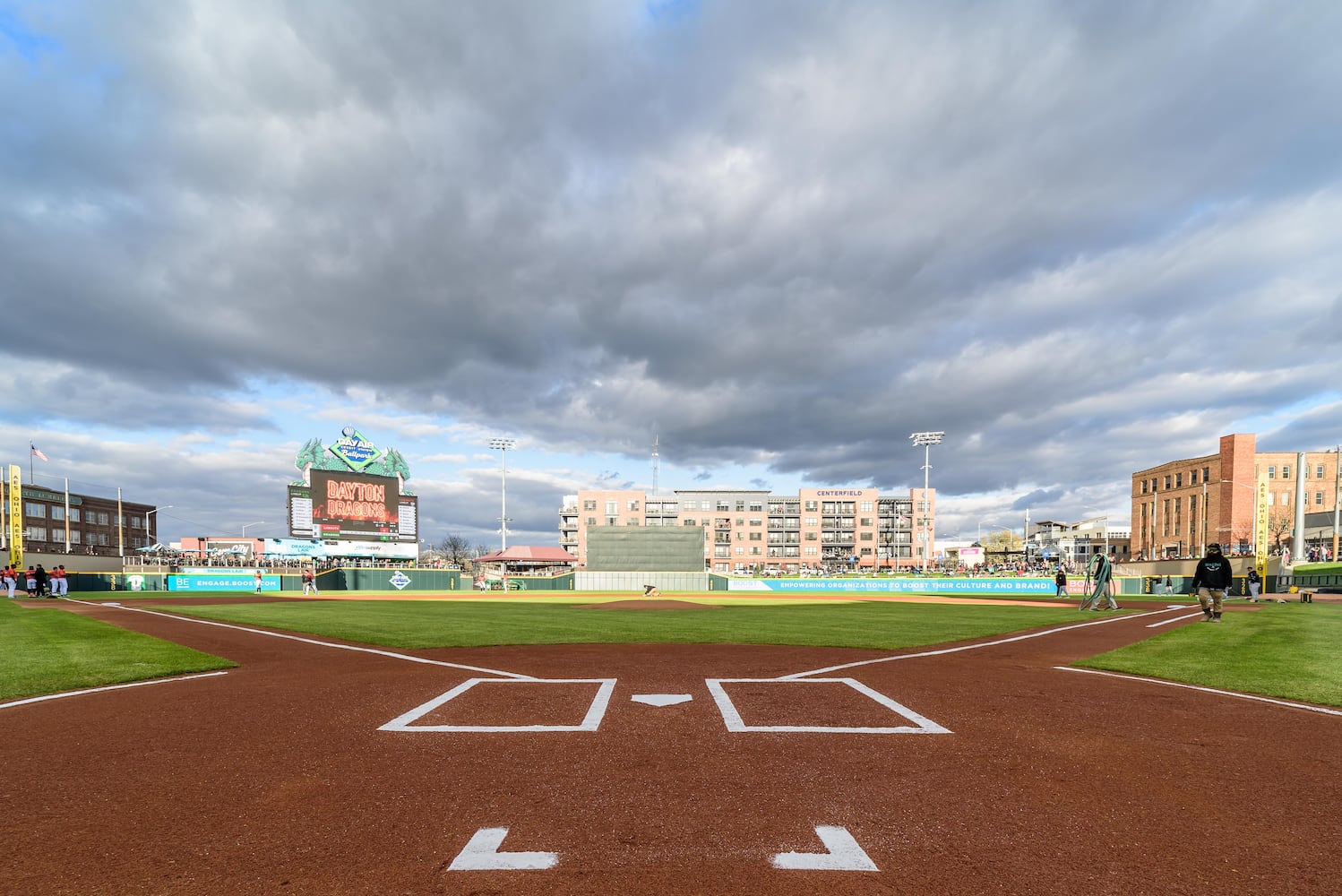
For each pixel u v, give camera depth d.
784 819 4.21
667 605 31.84
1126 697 8.02
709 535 117.94
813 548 117.06
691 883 3.38
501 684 8.84
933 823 4.14
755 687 8.59
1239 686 8.66
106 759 5.52
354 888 3.32
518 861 3.62
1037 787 4.82
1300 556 53.75
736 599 39.78
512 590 55.75
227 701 7.81
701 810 4.36
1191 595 44.22
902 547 118.00
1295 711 7.30
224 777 5.05
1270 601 33.84
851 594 52.44
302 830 4.07
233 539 95.81
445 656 11.70
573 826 4.10
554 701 7.74
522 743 5.96
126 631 16.03
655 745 5.90
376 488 68.44
